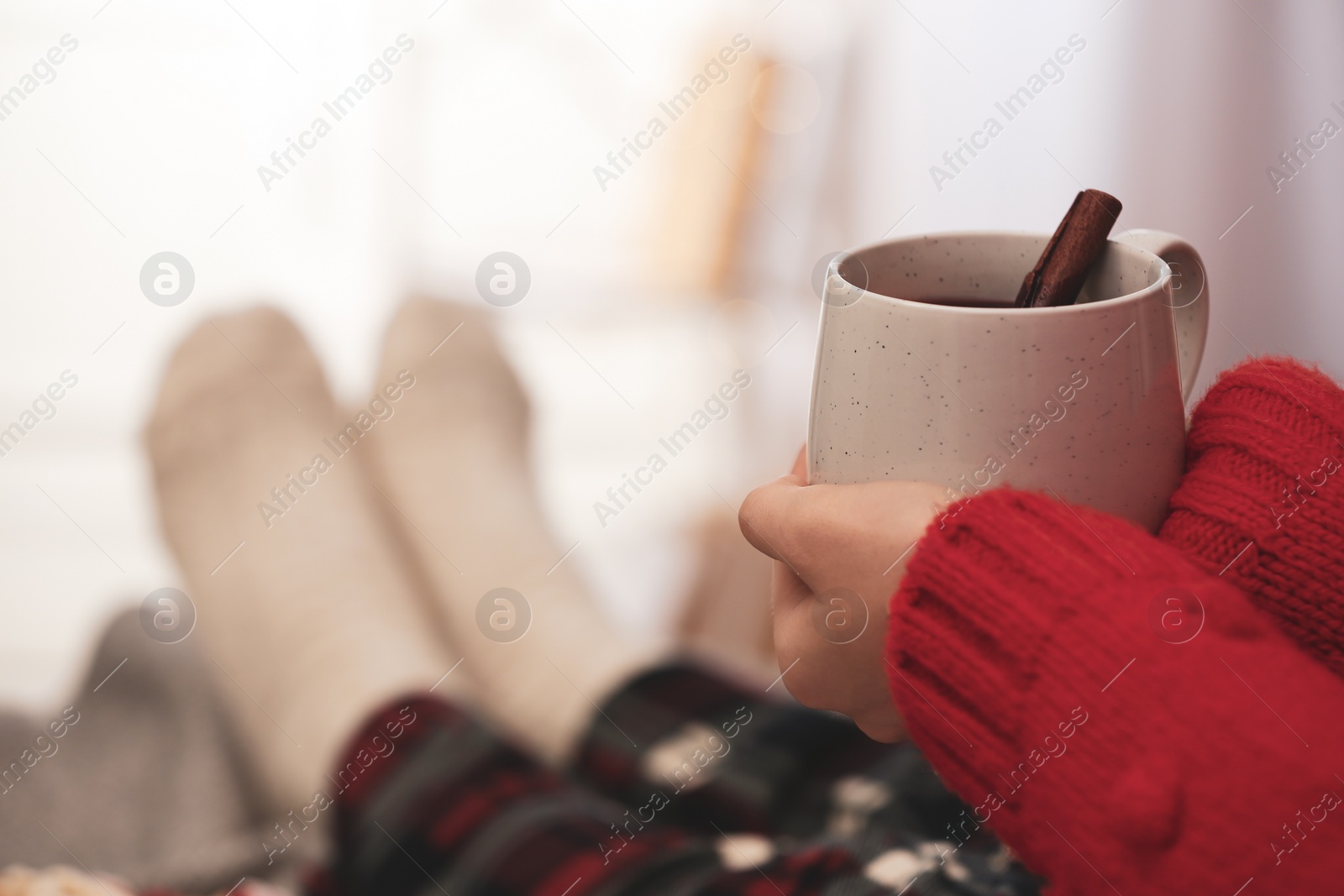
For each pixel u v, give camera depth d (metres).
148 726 0.83
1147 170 1.52
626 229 1.88
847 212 1.69
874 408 0.36
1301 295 1.46
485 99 1.88
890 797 0.64
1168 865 0.28
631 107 1.91
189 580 0.97
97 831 0.74
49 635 1.25
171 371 1.08
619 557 1.38
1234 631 0.30
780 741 0.70
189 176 1.82
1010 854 0.56
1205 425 0.38
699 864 0.55
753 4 1.63
